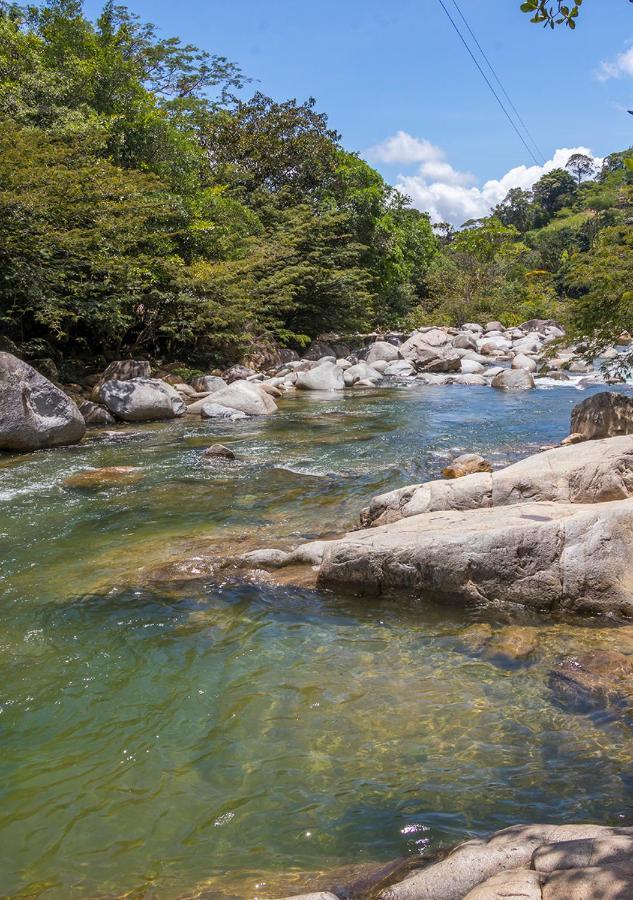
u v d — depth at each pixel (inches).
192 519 301.0
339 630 195.8
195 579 231.6
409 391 763.4
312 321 1090.1
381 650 183.5
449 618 201.8
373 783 130.3
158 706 158.7
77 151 648.4
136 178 679.1
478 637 188.4
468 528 215.8
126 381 592.7
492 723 148.3
